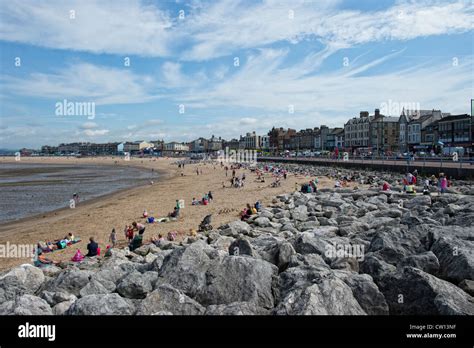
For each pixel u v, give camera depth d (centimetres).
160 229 2272
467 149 6906
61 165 14875
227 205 3091
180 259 934
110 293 853
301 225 1842
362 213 2058
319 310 711
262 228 1873
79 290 964
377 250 1064
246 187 4619
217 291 838
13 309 795
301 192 3356
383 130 10706
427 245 1066
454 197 2173
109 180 7138
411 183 3597
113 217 2881
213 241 1512
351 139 12325
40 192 5112
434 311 738
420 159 5981
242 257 907
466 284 824
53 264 1552
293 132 18262
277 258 1045
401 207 2152
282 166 8888
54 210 3522
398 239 1098
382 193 2812
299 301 736
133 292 892
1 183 6600
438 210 1781
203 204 3234
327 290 753
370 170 5803
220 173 7956
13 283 956
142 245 1742
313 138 15425
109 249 1712
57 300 884
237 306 758
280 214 2200
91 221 2762
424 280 787
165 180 6800
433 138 9012
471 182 3488
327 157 9425
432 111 9712
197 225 2333
